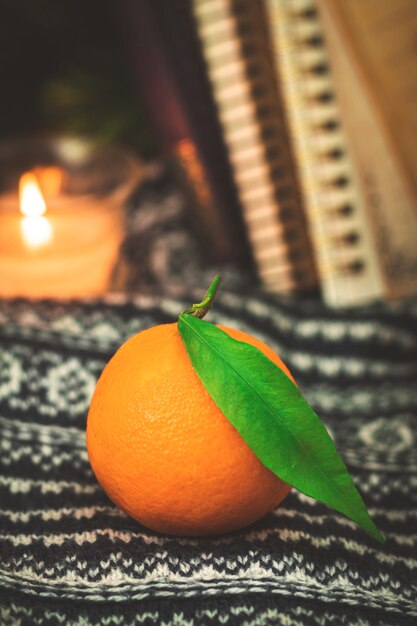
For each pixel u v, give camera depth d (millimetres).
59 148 625
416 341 508
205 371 296
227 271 609
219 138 551
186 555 321
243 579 318
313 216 543
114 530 336
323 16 563
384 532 374
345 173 547
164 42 527
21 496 364
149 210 669
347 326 508
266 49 544
